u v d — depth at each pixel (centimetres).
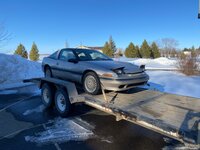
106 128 482
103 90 504
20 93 915
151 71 1692
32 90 988
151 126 329
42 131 469
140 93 545
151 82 1098
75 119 543
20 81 1250
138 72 532
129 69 521
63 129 479
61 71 642
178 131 285
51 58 708
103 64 537
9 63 1416
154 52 5250
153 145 399
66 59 644
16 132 464
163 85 1008
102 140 421
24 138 433
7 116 578
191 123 312
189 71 1421
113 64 541
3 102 743
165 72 1591
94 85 523
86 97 494
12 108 660
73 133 455
